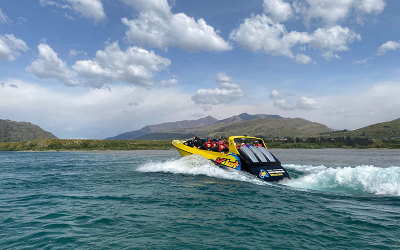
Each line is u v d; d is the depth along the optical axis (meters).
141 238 5.34
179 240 5.22
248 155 13.64
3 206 8.13
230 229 5.86
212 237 5.39
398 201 8.43
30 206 8.10
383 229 5.84
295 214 7.00
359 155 52.19
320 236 5.45
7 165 23.91
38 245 5.00
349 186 10.57
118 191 10.35
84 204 8.26
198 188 10.68
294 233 5.61
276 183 11.93
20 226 6.15
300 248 4.83
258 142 15.78
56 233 5.64
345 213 7.11
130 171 17.52
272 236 5.44
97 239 5.29
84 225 6.18
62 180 13.80
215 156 15.77
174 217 6.77
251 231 5.73
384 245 4.97
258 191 10.02
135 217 6.78
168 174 15.24
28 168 20.83
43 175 16.08
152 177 14.15
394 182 9.81
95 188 11.17
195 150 17.58
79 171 18.14
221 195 9.33
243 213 7.10
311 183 11.62
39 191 10.65
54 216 6.95
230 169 14.03
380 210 7.39
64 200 8.86
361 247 4.88
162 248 4.84
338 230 5.79
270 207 7.73
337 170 11.58
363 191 9.93
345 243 5.07
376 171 10.50
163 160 30.30
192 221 6.43
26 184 12.58
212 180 12.69
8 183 12.90
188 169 16.23
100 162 27.19
